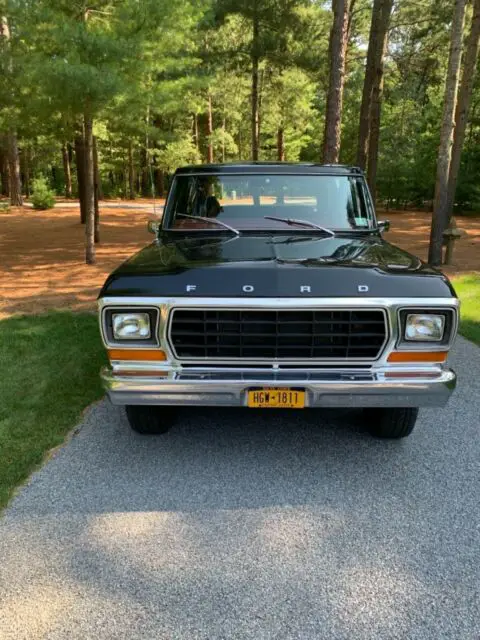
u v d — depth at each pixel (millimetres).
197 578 2557
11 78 10422
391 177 27875
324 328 3145
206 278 3174
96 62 8727
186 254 3648
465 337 6355
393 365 3203
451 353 5805
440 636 2238
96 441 3869
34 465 3533
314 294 3072
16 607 2387
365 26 24703
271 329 3145
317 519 2994
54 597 2443
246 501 3160
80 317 7152
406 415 3652
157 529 2912
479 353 5805
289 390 3172
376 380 3158
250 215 4500
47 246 14438
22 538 2836
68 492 3240
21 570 2607
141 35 9078
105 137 15867
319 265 3297
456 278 9727
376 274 3213
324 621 2312
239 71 25672
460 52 10008
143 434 3963
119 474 3441
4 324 6770
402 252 3885
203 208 4543
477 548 2760
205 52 23000
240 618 2328
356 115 30266
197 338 3189
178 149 35781
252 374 3182
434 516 3021
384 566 2631
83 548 2764
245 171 4578
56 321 6926
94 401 4527
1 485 3289
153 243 4281
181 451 3734
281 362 3191
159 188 43375
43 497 3189
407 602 2410
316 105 39344
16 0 8781
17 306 7852
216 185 4574
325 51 22922
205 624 2299
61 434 3938
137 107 10344
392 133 28641
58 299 8305
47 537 2844
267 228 4367
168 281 3180
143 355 3203
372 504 3135
